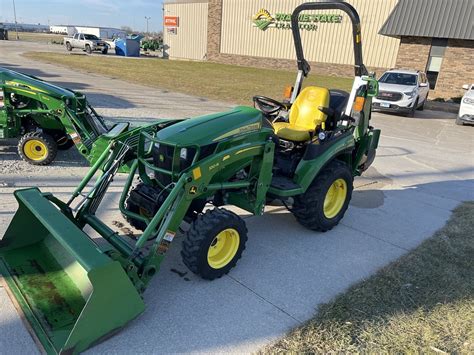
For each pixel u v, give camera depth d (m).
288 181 4.12
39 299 2.91
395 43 21.97
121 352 2.63
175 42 33.59
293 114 4.76
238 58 29.05
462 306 3.32
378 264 3.96
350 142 4.52
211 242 3.25
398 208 5.48
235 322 2.98
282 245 4.21
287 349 2.75
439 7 18.31
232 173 3.58
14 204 4.55
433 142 10.10
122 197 3.61
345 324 3.02
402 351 2.80
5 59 22.14
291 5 25.27
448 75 18.66
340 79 22.61
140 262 2.94
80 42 34.81
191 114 10.84
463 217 5.24
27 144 5.76
